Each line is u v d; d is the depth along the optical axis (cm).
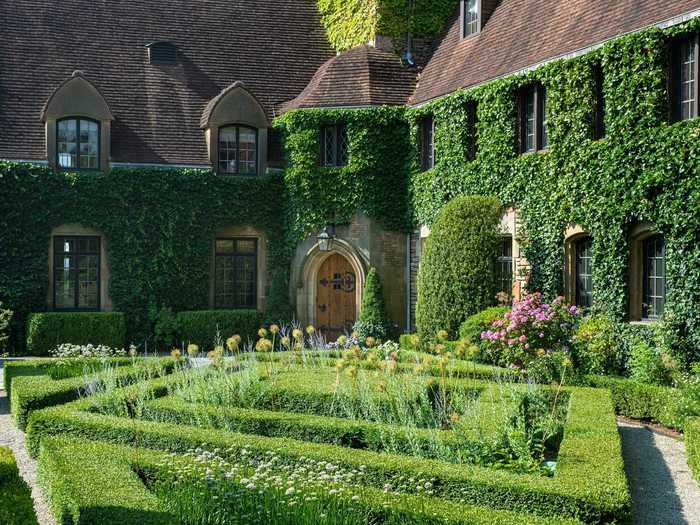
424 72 2289
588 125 1562
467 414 971
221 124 2259
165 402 1073
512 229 1786
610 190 1495
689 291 1334
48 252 2109
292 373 1275
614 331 1463
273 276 2248
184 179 2216
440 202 2039
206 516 675
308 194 2223
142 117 2283
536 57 1722
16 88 2205
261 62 2522
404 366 1295
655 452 1048
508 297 1617
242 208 2272
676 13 1370
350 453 811
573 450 831
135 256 2170
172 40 2480
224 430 937
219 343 2056
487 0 2147
